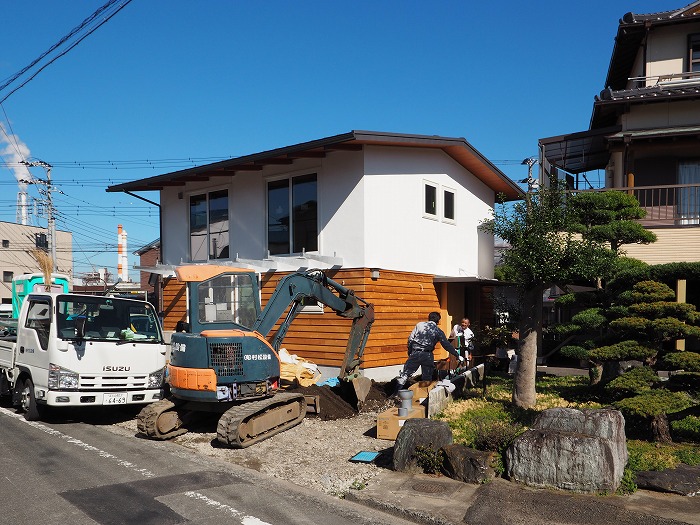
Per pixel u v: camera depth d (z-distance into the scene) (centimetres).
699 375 741
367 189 1255
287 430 861
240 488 596
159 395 966
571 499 544
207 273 864
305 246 1355
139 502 545
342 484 618
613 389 749
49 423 926
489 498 548
